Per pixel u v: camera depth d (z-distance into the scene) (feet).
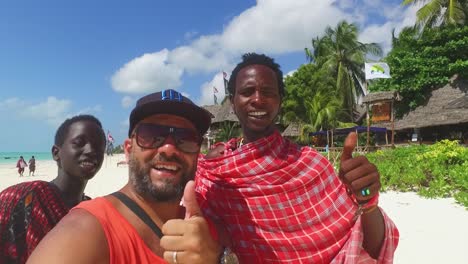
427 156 14.05
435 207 9.78
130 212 1.89
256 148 2.82
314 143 40.81
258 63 2.96
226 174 2.83
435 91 31.24
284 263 2.68
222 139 40.86
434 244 6.95
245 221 2.77
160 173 1.95
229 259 2.20
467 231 7.63
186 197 1.76
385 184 12.33
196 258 1.65
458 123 28.09
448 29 30.40
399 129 31.73
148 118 2.02
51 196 2.85
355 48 44.93
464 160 13.14
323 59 45.98
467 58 30.19
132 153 2.02
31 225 2.69
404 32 34.81
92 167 3.10
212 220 2.79
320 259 2.67
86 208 1.76
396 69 32.35
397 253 6.60
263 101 2.87
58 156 3.16
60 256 1.53
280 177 2.79
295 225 2.72
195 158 2.08
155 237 1.88
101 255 1.64
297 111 42.98
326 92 41.63
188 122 2.06
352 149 2.19
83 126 3.11
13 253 2.64
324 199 2.80
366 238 2.50
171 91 2.10
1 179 28.99
